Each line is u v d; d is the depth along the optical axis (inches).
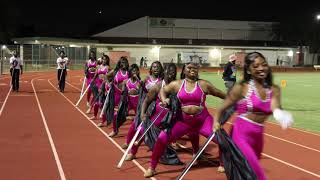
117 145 385.4
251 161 209.8
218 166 317.4
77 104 673.0
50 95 853.2
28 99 770.2
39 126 479.5
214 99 827.4
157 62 372.8
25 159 332.2
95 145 384.5
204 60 2856.8
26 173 294.2
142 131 336.8
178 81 291.9
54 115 567.5
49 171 299.7
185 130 290.5
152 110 335.0
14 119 529.3
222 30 3132.4
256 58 206.2
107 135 431.2
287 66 2834.6
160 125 297.3
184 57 2827.3
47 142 395.2
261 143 217.5
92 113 587.5
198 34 3102.9
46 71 1881.2
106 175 291.9
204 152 359.3
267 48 2923.2
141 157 342.3
